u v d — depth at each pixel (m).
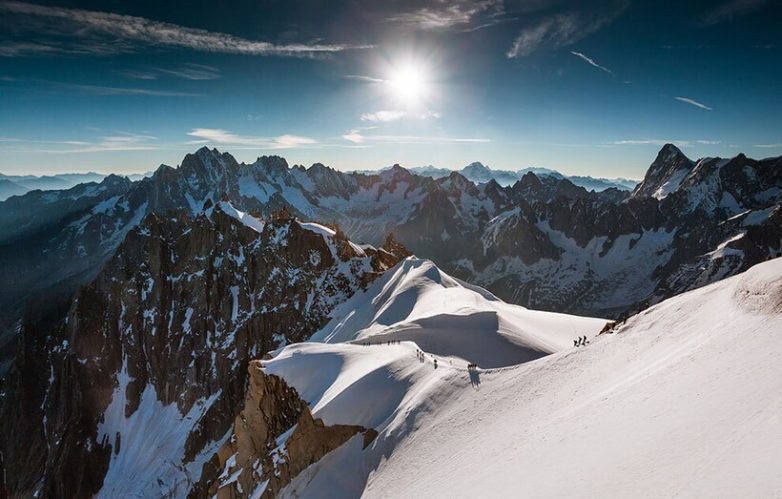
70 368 183.12
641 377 39.16
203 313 197.00
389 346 78.62
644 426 30.69
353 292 186.12
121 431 173.88
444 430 48.22
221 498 72.25
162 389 186.12
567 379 47.34
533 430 39.91
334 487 51.00
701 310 47.09
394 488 43.56
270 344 179.75
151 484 153.25
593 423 35.25
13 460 170.00
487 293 177.75
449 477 39.38
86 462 160.00
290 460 59.75
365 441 54.50
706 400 29.58
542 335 107.88
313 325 179.12
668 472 24.62
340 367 74.44
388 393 59.81
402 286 150.38
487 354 84.81
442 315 102.31
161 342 196.25
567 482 28.69
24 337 191.75
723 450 23.89
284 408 74.56
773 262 42.94
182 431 169.62
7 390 184.50
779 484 19.28
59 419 175.50
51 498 152.88
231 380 171.25
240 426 81.25
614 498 24.84
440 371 59.69
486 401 49.88
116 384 186.12
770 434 23.02
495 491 32.62
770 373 28.42
